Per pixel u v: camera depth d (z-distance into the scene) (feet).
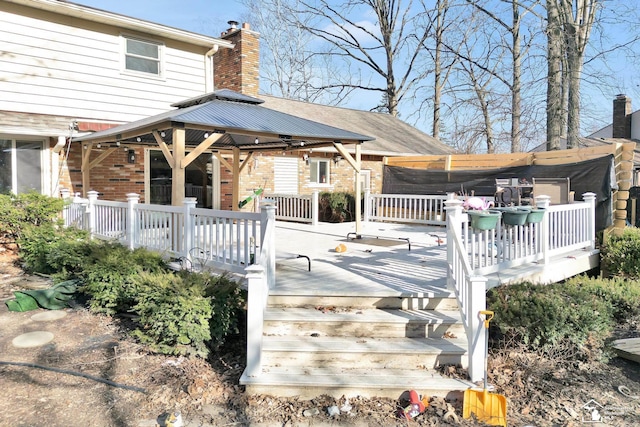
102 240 26.91
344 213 49.96
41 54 35.04
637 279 26.58
